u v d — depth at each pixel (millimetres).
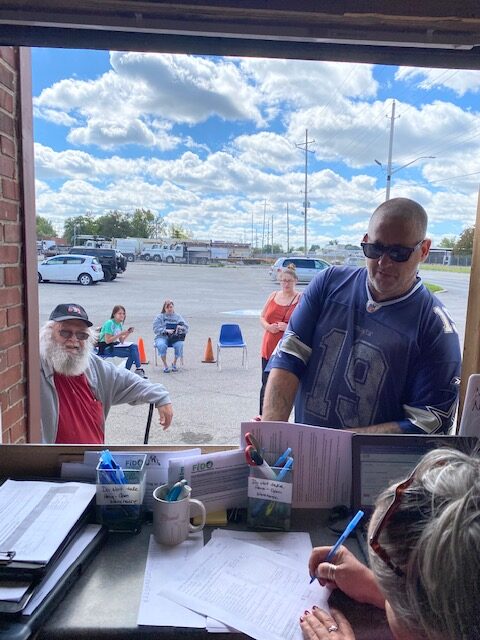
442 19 850
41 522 844
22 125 1509
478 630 354
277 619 721
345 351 1310
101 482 921
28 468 1079
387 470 999
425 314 1243
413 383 1232
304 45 942
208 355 5469
